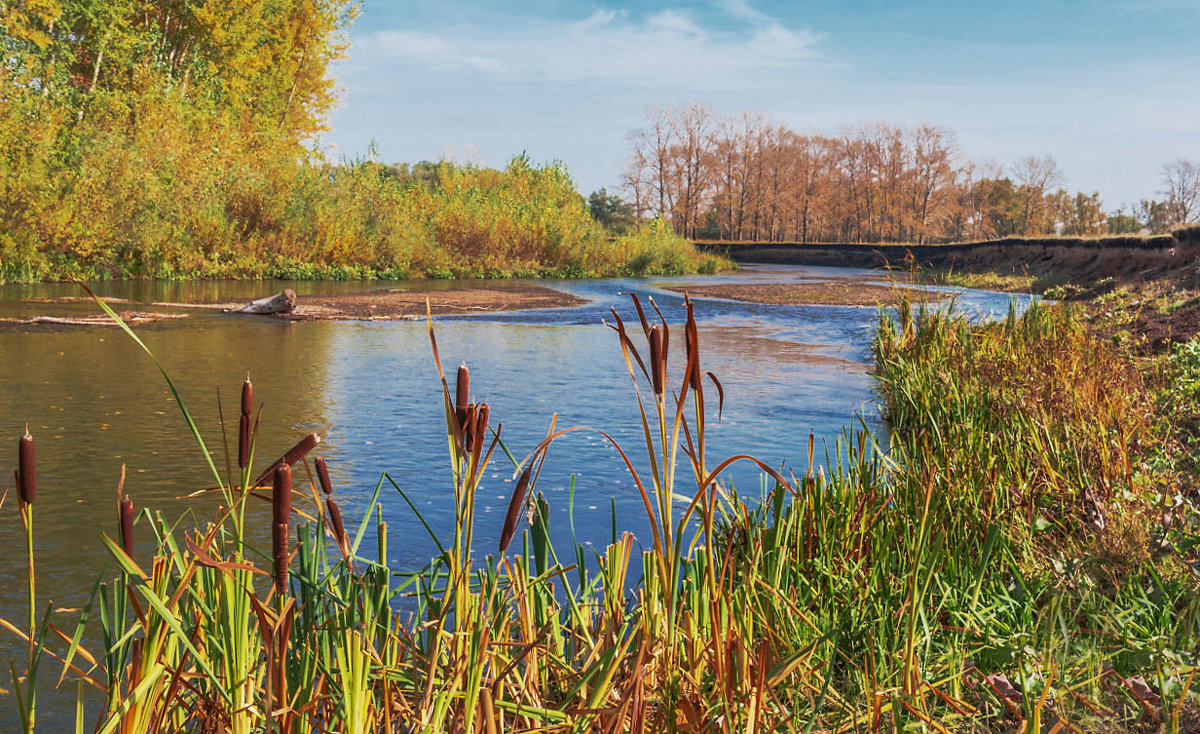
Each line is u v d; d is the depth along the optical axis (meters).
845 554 4.39
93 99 35.41
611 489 7.35
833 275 59.16
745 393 12.48
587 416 10.60
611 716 2.48
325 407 10.94
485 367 14.75
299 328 20.62
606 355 16.55
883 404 11.20
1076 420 6.22
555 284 42.53
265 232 39.22
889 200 110.62
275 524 1.87
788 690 2.86
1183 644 3.05
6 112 29.62
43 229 30.02
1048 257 45.34
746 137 106.31
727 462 2.34
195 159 36.75
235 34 44.56
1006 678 3.03
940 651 3.34
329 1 51.91
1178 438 6.51
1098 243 38.12
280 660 2.09
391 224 43.25
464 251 48.62
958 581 3.93
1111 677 3.02
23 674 3.85
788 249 84.69
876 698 2.58
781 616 3.35
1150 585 3.82
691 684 2.65
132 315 21.38
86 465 7.78
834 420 10.45
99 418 9.88
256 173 39.38
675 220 101.50
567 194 64.94
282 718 2.14
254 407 10.80
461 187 55.09
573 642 3.14
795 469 7.93
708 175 101.31
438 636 2.27
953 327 12.93
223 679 2.27
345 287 34.81
